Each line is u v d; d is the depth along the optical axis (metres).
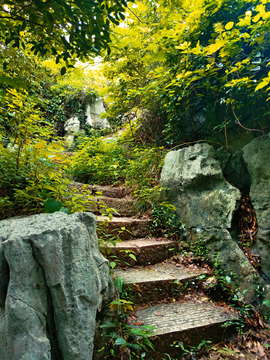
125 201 3.30
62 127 6.52
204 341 1.66
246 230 2.31
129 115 4.43
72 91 6.71
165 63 3.01
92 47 1.45
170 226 2.86
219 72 2.89
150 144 4.10
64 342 1.10
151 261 2.43
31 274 1.12
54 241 1.18
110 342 1.35
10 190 2.01
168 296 2.01
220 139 2.92
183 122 3.42
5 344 1.02
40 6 1.20
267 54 2.48
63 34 1.49
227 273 2.17
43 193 1.83
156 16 3.43
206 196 2.56
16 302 1.04
